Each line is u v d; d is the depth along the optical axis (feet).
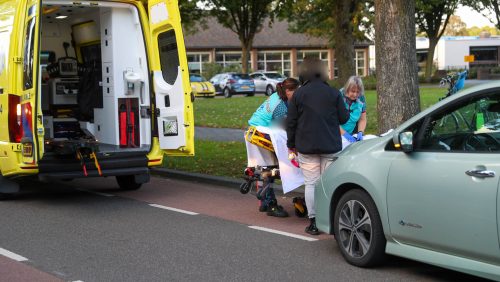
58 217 28.45
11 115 29.58
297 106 23.20
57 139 34.27
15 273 20.03
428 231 17.43
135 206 30.83
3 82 30.40
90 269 20.38
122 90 33.22
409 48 31.89
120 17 33.04
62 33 39.68
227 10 133.59
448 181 16.81
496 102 16.80
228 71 183.01
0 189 31.86
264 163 27.43
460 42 222.69
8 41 30.22
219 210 29.50
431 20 177.37
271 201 28.02
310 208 23.95
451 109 17.75
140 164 31.50
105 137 34.81
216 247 22.88
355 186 20.12
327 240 23.57
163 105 31.78
